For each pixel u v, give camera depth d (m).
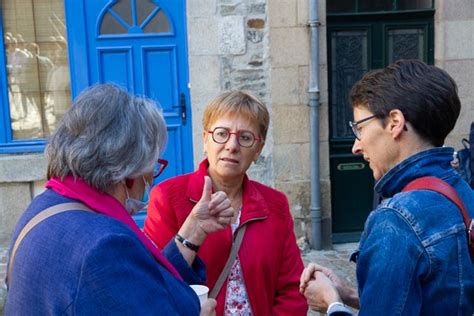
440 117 1.58
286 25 5.01
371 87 1.62
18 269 1.43
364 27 5.35
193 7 5.01
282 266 2.44
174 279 1.64
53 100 5.40
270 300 2.37
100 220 1.45
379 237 1.51
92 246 1.38
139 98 1.64
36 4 5.26
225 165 2.33
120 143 1.53
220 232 2.30
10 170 5.22
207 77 5.11
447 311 1.50
